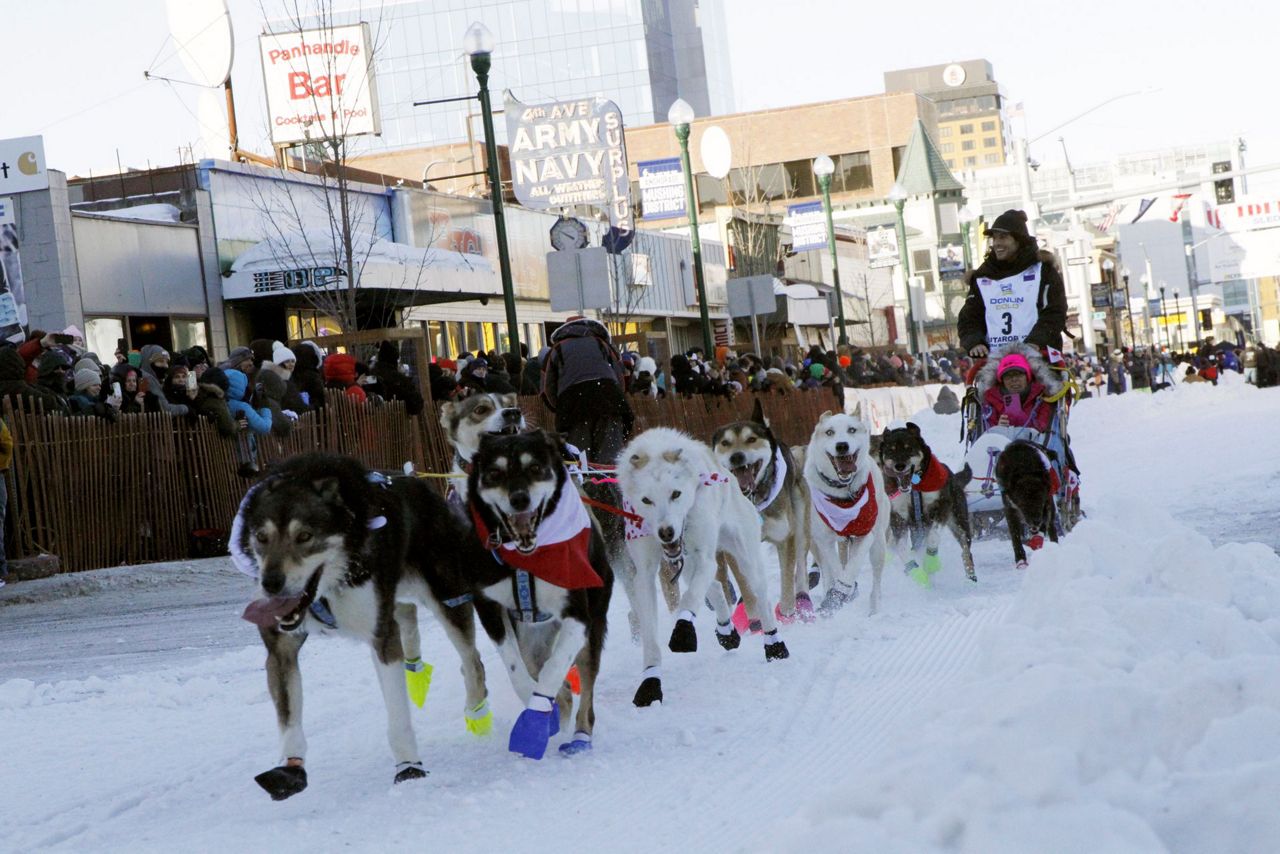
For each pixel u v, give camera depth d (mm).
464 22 125562
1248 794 3461
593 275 18797
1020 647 4887
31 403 13703
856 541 9023
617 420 10375
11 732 6953
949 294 72438
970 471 10523
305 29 26562
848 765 5258
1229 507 12594
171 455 15227
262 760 6102
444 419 7957
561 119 29625
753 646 8211
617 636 8883
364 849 4609
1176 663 4477
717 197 74875
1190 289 109812
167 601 12344
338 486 5312
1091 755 3752
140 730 6887
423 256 23797
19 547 13492
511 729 6352
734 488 7691
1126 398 34312
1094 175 112312
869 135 75938
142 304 21031
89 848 4871
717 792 5035
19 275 19203
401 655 5586
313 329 24438
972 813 3447
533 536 5805
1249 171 40000
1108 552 6340
